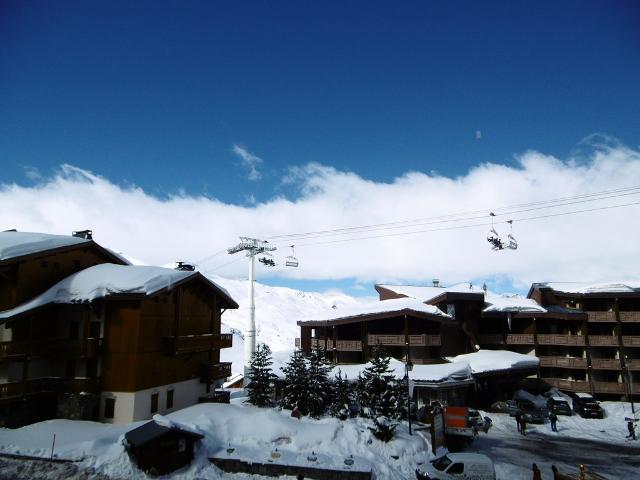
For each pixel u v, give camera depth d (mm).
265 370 34281
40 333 28391
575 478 20031
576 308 54125
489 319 53500
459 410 29312
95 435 23297
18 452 20656
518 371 45500
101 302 28438
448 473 20828
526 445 30719
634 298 52344
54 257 30281
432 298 50656
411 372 39062
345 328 48125
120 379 27375
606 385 49094
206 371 34469
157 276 29453
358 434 24781
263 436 24344
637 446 31062
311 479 20406
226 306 38688
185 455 20766
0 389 24922
